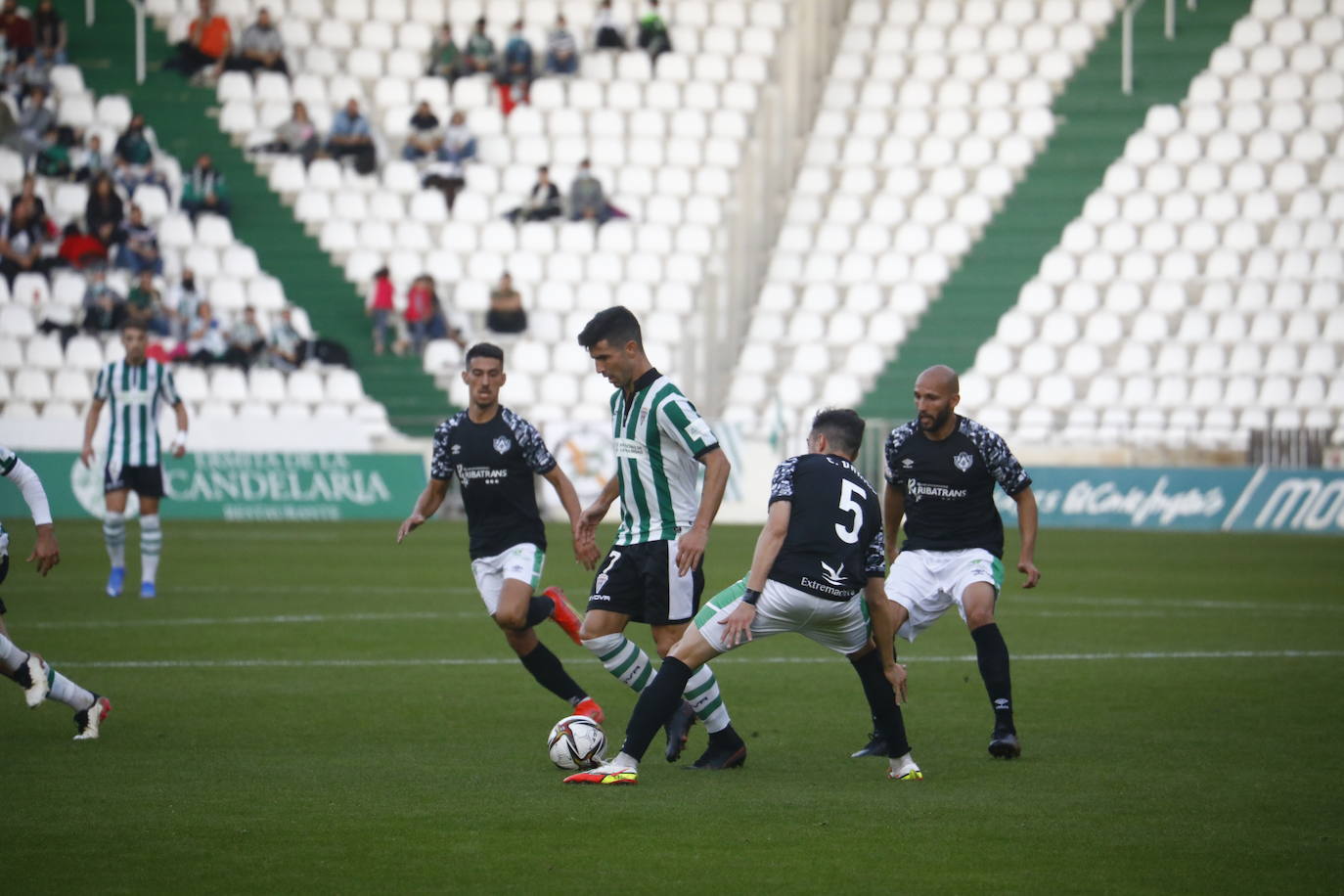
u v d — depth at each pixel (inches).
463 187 4414.4
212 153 4414.4
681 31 4872.0
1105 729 1181.7
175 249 4128.9
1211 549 3038.9
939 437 1120.8
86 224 4033.0
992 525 1133.1
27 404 3828.7
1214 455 3690.9
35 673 1069.1
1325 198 4259.4
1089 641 1724.9
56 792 926.4
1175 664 1544.0
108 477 2085.4
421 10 4842.5
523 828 839.7
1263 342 4018.2
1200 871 758.5
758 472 3786.9
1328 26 4618.6
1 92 4220.0
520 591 1117.7
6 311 3890.3
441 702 1295.5
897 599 1121.4
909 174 4554.6
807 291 4384.8
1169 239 4279.0
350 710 1250.0
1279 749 1095.6
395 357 4067.4
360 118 4407.0
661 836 820.6
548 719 1216.2
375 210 4355.3
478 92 4628.4
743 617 920.9
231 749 1074.1
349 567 2549.2
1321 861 778.2
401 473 3752.5
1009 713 1064.2
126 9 4672.7
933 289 4323.3
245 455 3693.4
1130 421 3951.8
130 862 762.8
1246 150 4461.1
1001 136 4596.5
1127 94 4598.9
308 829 832.3
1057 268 4279.0
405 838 813.2
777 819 865.5
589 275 4340.6
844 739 1142.3
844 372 4215.1
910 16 4862.2
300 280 4229.8
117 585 2107.5
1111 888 726.5
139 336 2064.5
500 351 1147.3
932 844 808.3
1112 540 3265.3
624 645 1059.9
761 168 4608.8
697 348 4338.1
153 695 1314.0
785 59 4719.5
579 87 4682.6
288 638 1701.5
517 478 1149.1
